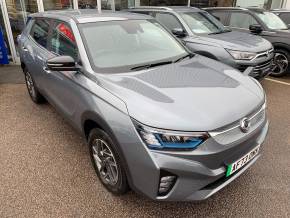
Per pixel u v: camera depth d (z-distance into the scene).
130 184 2.37
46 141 3.79
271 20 7.09
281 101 5.24
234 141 2.25
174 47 3.59
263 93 2.86
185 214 2.57
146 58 3.18
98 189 2.87
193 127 2.11
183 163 2.08
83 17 3.37
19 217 2.53
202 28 5.95
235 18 7.18
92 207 2.64
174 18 5.98
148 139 2.12
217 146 2.15
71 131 4.06
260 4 10.66
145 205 2.66
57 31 3.55
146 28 3.60
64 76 3.16
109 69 2.87
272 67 5.71
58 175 3.09
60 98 3.45
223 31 6.19
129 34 3.36
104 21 3.36
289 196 2.79
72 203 2.69
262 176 3.07
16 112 4.70
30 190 2.86
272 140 3.83
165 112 2.20
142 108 2.24
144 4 9.22
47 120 4.41
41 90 4.28
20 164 3.29
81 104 2.83
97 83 2.68
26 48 4.53
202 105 2.32
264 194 2.81
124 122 2.26
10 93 5.59
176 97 2.39
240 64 5.01
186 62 3.25
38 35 4.25
